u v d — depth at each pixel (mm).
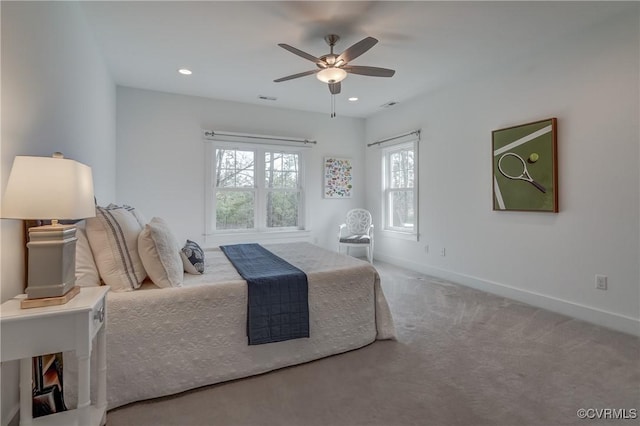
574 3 2314
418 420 1552
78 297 1289
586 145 2715
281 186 5141
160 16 2475
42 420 1386
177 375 1759
